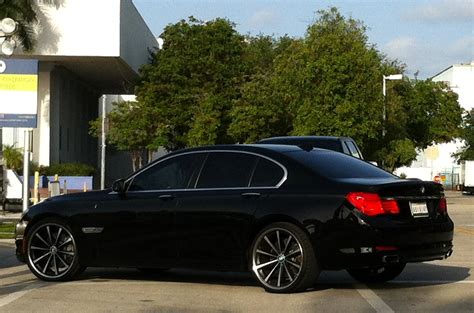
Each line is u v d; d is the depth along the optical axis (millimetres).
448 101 54156
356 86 37844
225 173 9602
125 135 46969
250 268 9203
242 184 9430
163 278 10641
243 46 51031
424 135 53406
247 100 43500
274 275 9109
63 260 10297
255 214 9102
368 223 8570
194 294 9172
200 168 9758
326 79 37906
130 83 54719
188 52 48938
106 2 41812
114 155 64250
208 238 9391
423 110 52406
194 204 9500
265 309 8141
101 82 55188
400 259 8711
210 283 10109
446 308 8188
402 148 41719
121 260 9953
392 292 9250
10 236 17281
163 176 9961
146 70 49688
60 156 47156
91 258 10125
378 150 40719
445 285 9844
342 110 37312
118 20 41906
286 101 42031
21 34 38594
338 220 8656
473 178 59250
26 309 8234
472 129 76125
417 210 9039
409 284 9930
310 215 8789
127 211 9883
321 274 11000
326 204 8766
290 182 9148
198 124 45625
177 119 47500
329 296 8914
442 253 9359
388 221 8664
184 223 9523
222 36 49562
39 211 10438
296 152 9562
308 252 8797
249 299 8766
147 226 9750
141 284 10039
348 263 8641
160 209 9688
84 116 56531
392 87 45406
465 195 59094
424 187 9156
